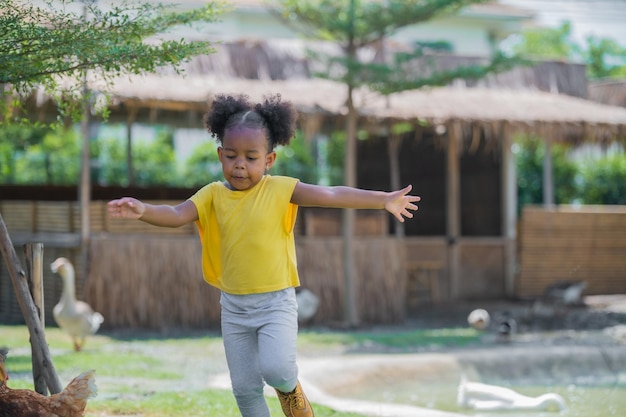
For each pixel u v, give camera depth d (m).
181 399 6.85
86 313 9.92
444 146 17.86
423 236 18.20
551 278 17.30
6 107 6.12
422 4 12.75
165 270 12.81
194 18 5.83
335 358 9.10
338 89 14.91
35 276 5.42
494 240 17.22
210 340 11.34
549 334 12.23
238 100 4.55
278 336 4.38
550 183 17.75
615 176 23.91
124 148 20.06
